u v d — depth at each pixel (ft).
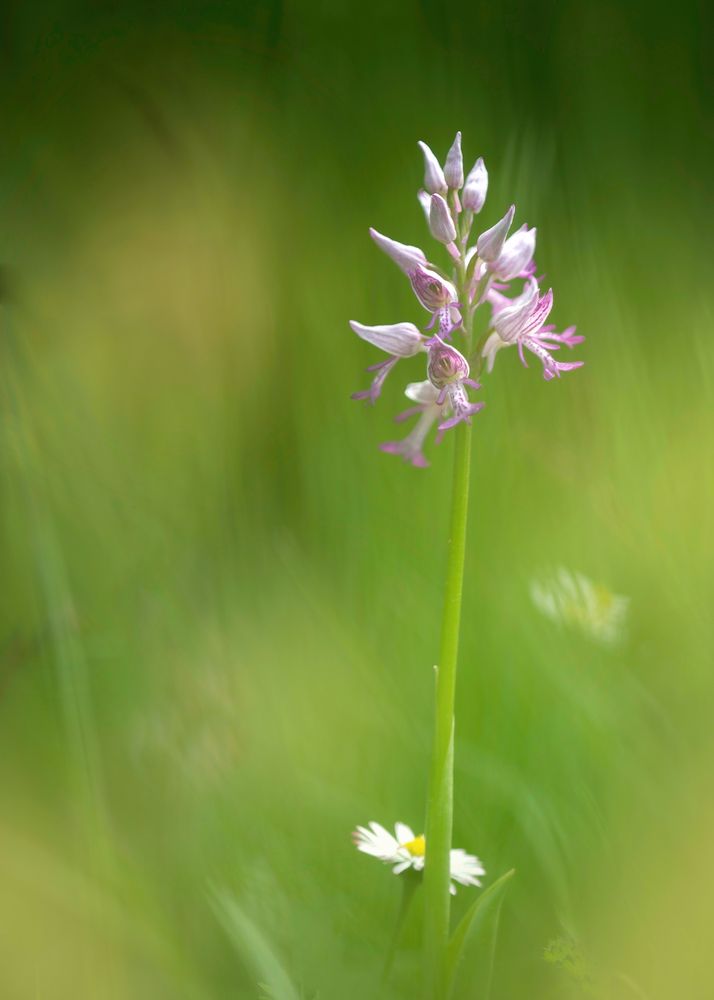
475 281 2.07
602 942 2.13
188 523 2.53
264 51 3.57
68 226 3.13
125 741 2.27
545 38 3.48
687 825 2.19
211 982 2.11
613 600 2.45
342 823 2.23
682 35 3.59
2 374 2.39
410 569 2.49
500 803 2.23
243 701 2.31
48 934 2.10
